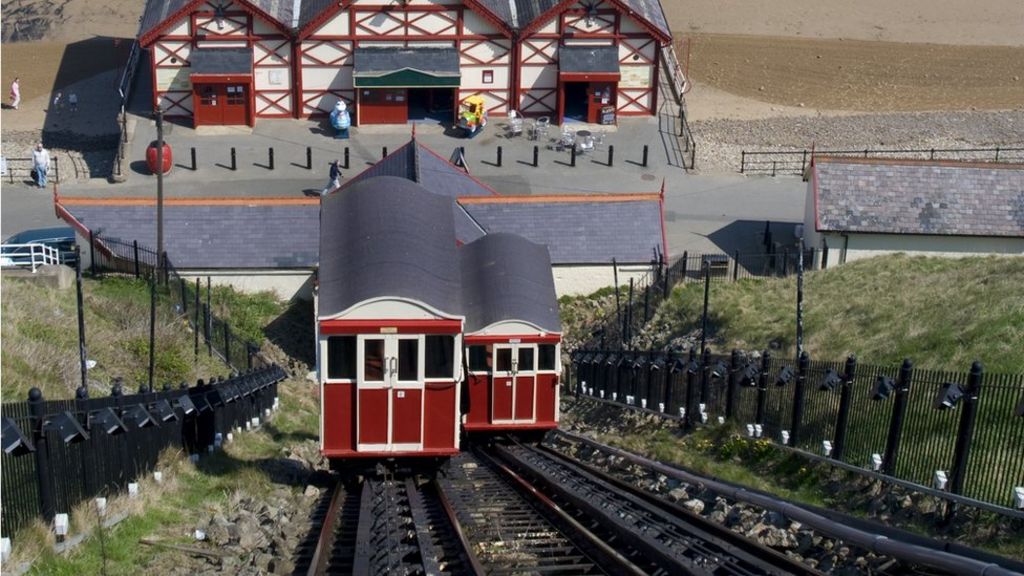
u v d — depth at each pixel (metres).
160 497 17.84
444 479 22.58
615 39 65.25
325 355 21.70
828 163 48.31
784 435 21.81
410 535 16.67
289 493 20.89
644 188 59.09
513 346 28.16
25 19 90.62
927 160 48.34
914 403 18.53
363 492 20.58
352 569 14.71
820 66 85.94
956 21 97.88
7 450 13.18
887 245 47.31
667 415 28.22
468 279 29.41
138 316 33.12
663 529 16.00
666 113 67.69
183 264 45.00
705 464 22.39
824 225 46.94
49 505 14.77
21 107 72.38
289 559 15.70
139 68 72.19
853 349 28.73
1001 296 29.73
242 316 43.12
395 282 21.86
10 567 13.15
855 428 19.88
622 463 23.98
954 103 78.75
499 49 65.00
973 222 46.81
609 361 35.12
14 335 24.62
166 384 25.03
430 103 67.25
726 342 34.97
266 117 65.06
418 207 24.67
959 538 15.71
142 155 60.31
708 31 93.62
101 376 25.89
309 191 56.72
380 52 63.88
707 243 52.47
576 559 15.77
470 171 59.66
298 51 63.94
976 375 16.39
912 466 17.95
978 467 16.66
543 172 60.16
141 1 95.88
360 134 63.94
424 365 21.86
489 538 17.05
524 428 28.44
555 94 65.75
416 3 63.75
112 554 14.78
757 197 58.75
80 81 77.62
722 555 14.70
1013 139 71.06
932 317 29.48
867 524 15.48
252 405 28.86
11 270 35.31
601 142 63.81
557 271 46.56
